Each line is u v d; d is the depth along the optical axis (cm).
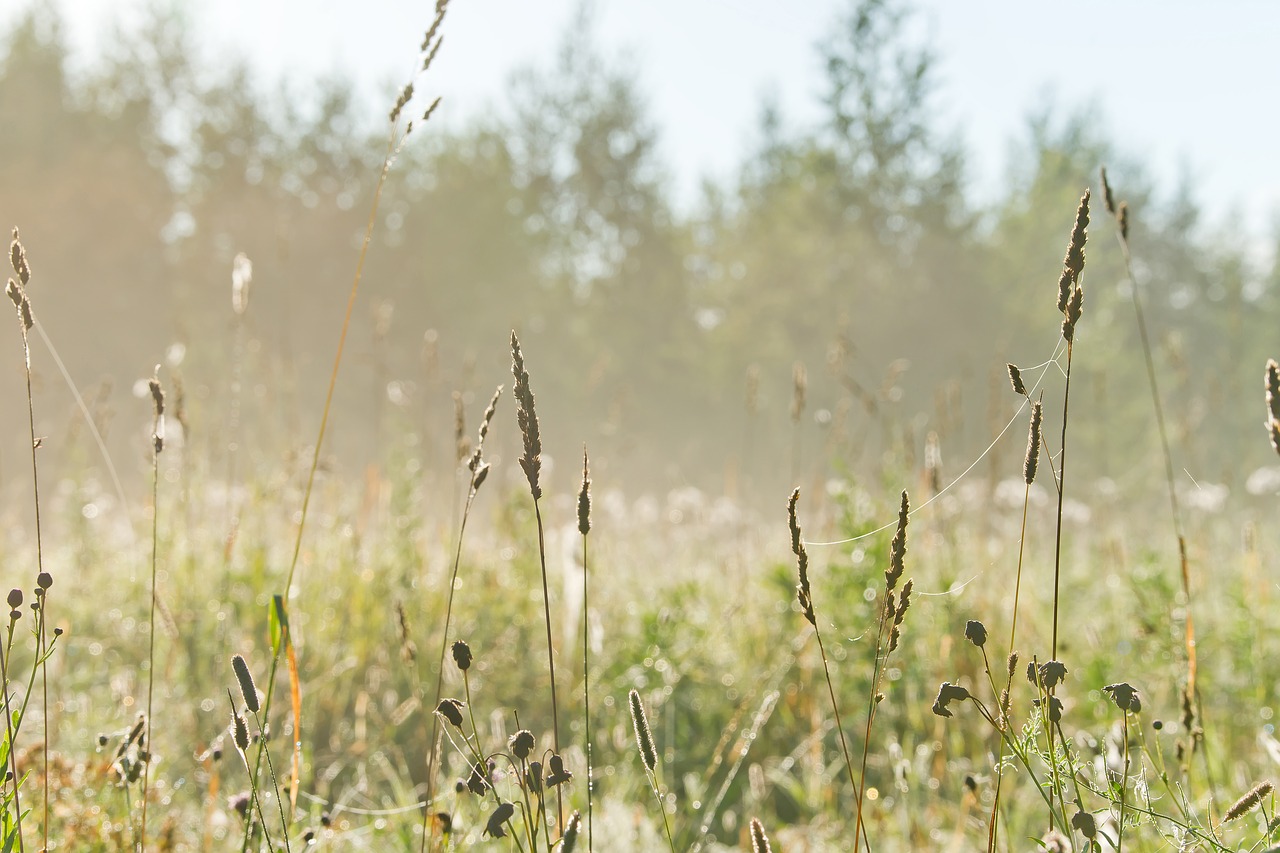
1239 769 305
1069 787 259
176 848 248
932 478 443
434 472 564
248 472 542
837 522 444
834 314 3347
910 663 398
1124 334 3222
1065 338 159
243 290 356
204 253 3547
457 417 303
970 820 288
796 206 3556
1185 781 266
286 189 3772
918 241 3516
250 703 179
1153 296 4619
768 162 3772
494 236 3747
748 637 471
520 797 271
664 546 686
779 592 462
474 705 414
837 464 448
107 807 244
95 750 293
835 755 384
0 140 3550
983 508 558
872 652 390
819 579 428
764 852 168
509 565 515
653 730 386
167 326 3306
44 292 3325
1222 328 4000
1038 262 3369
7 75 3650
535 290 3875
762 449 1811
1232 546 601
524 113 4066
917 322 3303
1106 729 306
